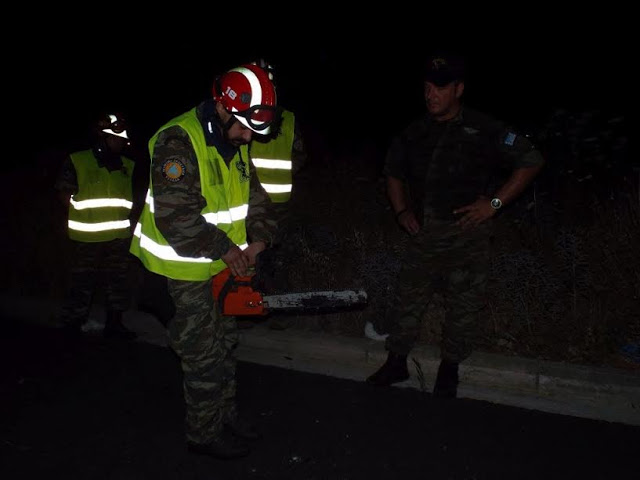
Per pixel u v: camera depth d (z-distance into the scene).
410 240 4.38
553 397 4.36
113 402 4.35
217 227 3.27
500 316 5.03
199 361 3.40
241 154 3.48
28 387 4.59
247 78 3.06
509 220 6.05
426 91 4.01
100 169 5.46
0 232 7.63
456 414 4.11
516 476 3.43
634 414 4.11
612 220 5.54
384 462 3.57
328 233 6.30
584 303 5.02
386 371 4.55
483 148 4.07
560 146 6.38
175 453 3.70
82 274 5.55
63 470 3.53
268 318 5.48
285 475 3.47
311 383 4.62
